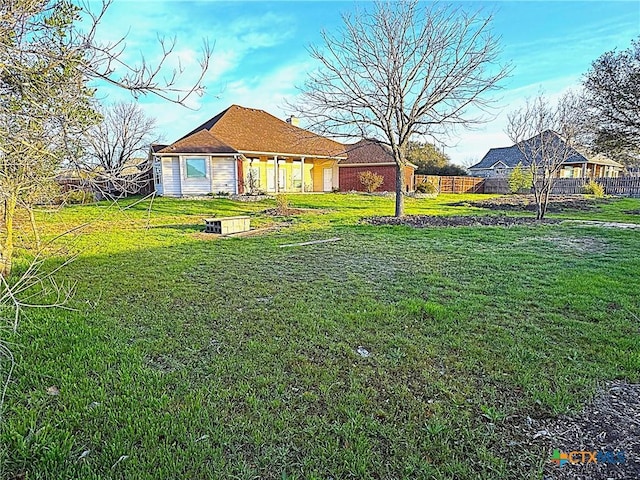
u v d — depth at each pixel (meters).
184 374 2.80
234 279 5.47
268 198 19.95
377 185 25.88
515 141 13.65
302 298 4.60
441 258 6.79
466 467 1.93
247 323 3.81
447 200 21.86
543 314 4.00
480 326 3.70
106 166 2.88
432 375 2.82
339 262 6.55
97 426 2.21
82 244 8.11
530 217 13.27
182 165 19.84
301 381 2.73
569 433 2.19
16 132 2.24
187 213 14.90
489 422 2.29
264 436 2.14
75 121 2.40
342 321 3.85
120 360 3.00
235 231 10.19
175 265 6.34
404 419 2.31
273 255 7.17
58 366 2.88
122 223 12.12
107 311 4.13
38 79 2.17
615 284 5.00
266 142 23.55
